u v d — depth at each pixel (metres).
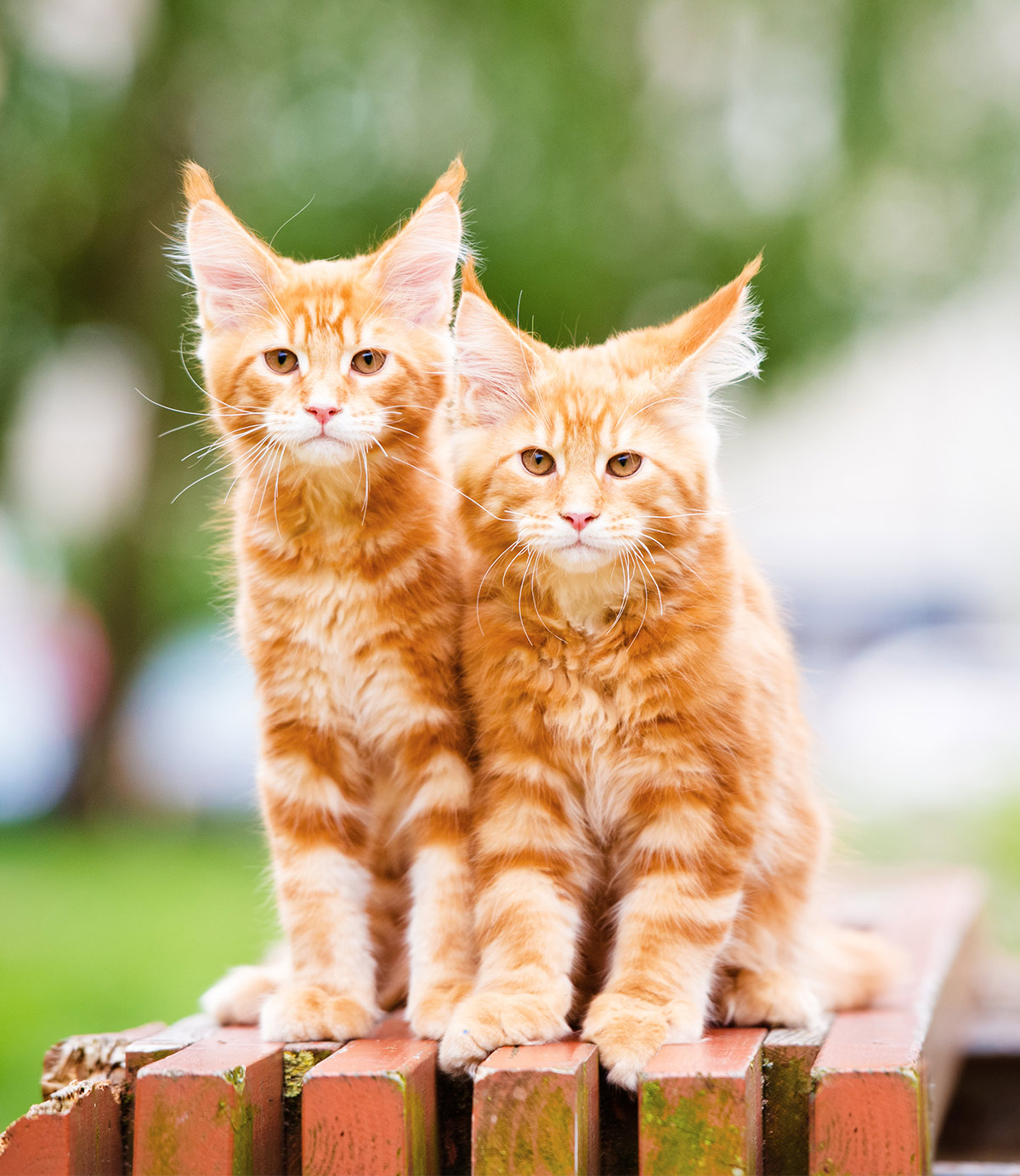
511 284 8.96
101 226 10.32
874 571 20.27
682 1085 2.46
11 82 9.65
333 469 3.47
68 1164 2.58
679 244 9.18
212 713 12.95
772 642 3.56
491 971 3.09
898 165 9.62
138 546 11.30
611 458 3.38
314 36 9.25
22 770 13.09
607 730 3.24
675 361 3.49
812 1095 2.62
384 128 9.10
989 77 9.84
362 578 3.42
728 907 3.16
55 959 6.77
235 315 3.75
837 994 3.42
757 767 3.24
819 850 3.65
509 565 3.36
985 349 28.58
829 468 30.27
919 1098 2.55
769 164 9.63
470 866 3.33
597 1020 2.89
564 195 9.05
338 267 3.78
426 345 3.74
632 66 9.30
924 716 16.17
